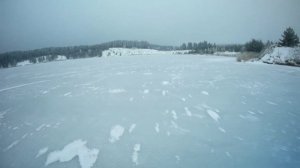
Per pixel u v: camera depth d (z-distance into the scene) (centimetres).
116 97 809
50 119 598
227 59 2809
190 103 700
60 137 478
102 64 2397
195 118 566
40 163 381
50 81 1275
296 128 486
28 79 1428
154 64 2120
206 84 1000
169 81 1103
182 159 375
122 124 538
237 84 981
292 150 394
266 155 380
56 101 793
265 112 597
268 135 455
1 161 392
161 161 371
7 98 884
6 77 1623
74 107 702
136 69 1698
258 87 909
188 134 472
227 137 452
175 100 740
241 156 379
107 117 593
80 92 926
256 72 1340
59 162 381
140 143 438
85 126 534
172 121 549
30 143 456
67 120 583
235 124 519
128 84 1059
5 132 520
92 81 1194
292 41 2020
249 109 626
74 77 1387
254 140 436
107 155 396
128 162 371
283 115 570
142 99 766
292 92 812
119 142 445
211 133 473
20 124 570
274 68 1527
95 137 471
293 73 1269
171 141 441
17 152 421
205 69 1562
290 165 350
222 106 661
